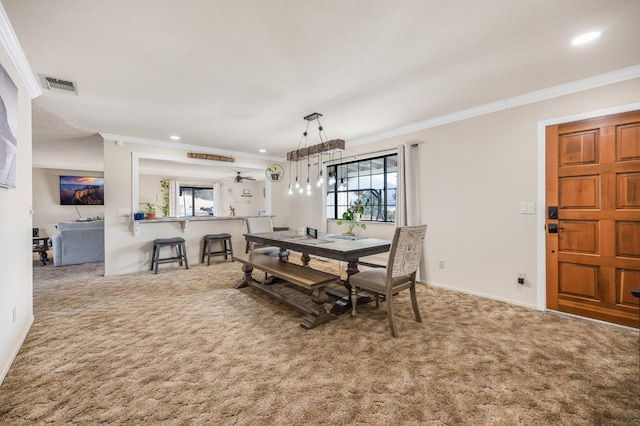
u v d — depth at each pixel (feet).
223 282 13.30
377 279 8.32
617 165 8.05
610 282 8.20
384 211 15.61
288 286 12.46
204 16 5.57
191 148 17.40
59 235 17.78
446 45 6.69
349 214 12.98
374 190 16.19
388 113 11.51
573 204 8.83
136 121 12.35
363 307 9.80
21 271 7.26
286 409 4.89
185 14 5.51
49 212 24.89
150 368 6.15
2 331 5.81
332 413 4.80
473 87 9.05
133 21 5.70
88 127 13.30
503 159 10.28
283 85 8.79
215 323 8.54
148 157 15.96
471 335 7.62
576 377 5.76
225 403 5.05
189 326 8.34
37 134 14.37
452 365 6.21
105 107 10.57
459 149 11.51
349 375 5.87
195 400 5.13
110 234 14.80
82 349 6.97
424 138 12.72
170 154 16.71
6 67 6.10
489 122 10.62
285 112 11.29
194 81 8.46
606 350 6.79
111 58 7.13
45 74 7.93
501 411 4.83
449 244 11.90
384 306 9.90
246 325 8.39
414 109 11.05
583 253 8.65
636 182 7.79
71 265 17.75
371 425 4.54
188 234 17.54
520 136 9.87
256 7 5.32
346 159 16.67
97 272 15.57
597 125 8.37
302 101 10.14
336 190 18.38
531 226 9.66
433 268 12.49
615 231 8.11
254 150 19.16
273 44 6.59
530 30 6.12
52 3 5.14
